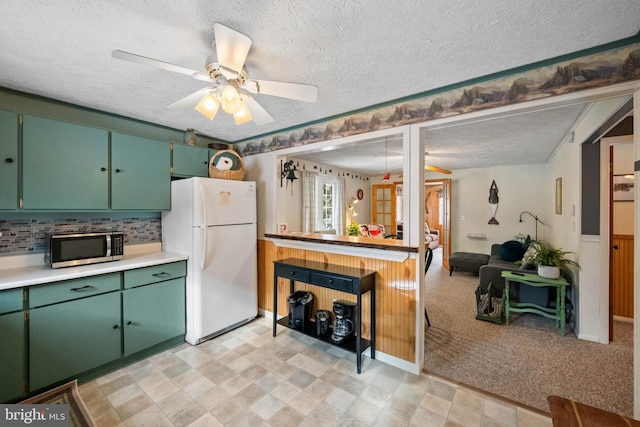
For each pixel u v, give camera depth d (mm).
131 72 1826
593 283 2744
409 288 2268
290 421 1740
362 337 2590
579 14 1258
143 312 2422
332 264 2701
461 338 2822
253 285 3180
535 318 3318
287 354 2518
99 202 2373
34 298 1870
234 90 1381
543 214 5344
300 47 1529
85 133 2291
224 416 1779
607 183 2686
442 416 1775
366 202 7336
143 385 2076
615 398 1943
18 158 1981
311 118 2729
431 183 6469
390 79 1907
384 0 1172
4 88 2066
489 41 1472
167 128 3051
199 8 1225
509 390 2029
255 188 3186
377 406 1866
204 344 2693
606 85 1523
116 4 1197
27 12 1240
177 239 2857
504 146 3977
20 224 2227
